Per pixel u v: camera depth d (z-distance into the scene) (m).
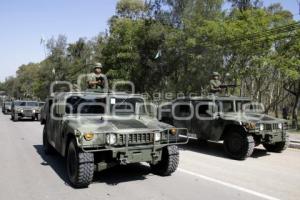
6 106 37.78
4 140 13.95
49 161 9.58
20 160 9.71
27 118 26.22
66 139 7.40
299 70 23.78
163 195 6.47
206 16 28.36
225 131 10.80
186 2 29.62
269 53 23.83
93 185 7.13
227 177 7.92
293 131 21.58
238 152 10.24
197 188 6.95
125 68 33.44
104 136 6.72
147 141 7.08
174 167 7.71
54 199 6.25
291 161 10.07
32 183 7.31
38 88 67.06
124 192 6.65
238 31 23.16
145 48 32.66
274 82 33.59
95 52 55.31
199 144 13.34
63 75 59.66
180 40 28.09
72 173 7.04
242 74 24.61
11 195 6.51
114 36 34.88
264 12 24.47
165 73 31.89
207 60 25.86
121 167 8.70
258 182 7.50
